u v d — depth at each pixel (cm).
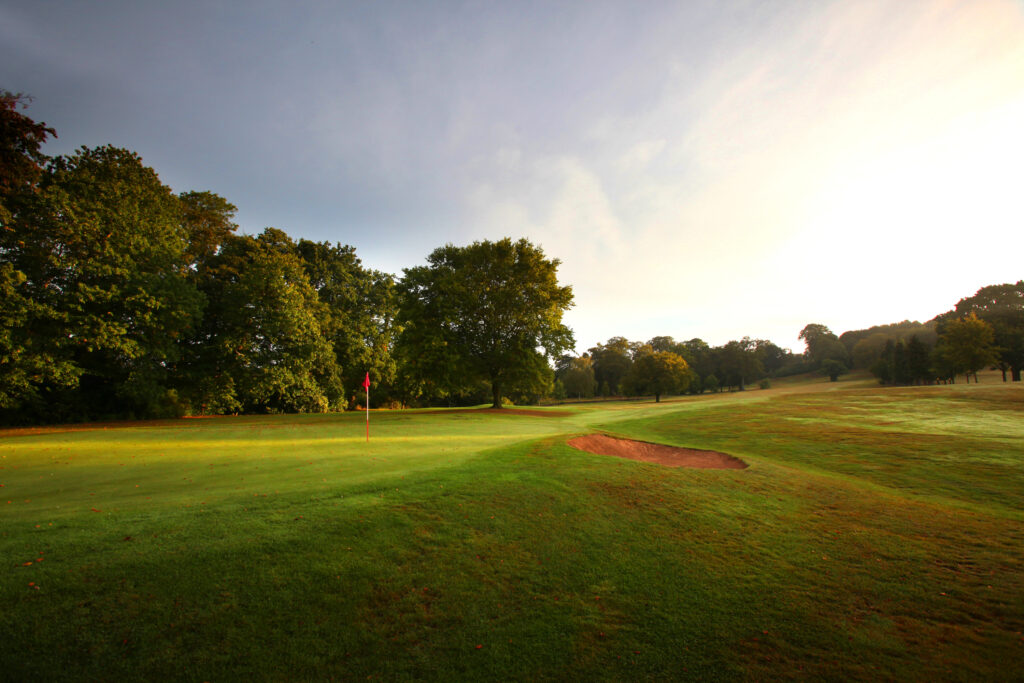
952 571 627
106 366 2958
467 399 6462
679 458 1398
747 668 419
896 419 2217
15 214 2369
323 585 511
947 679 409
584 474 997
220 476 975
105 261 2625
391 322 5000
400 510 725
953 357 5269
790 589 566
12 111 1447
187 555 544
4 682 355
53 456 1273
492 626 470
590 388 9550
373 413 3444
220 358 3491
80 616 429
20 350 2217
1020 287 7825
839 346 12381
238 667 391
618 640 457
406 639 443
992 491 1069
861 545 707
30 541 567
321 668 398
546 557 617
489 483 892
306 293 3819
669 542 684
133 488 862
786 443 1764
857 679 406
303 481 914
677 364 7625
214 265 3906
